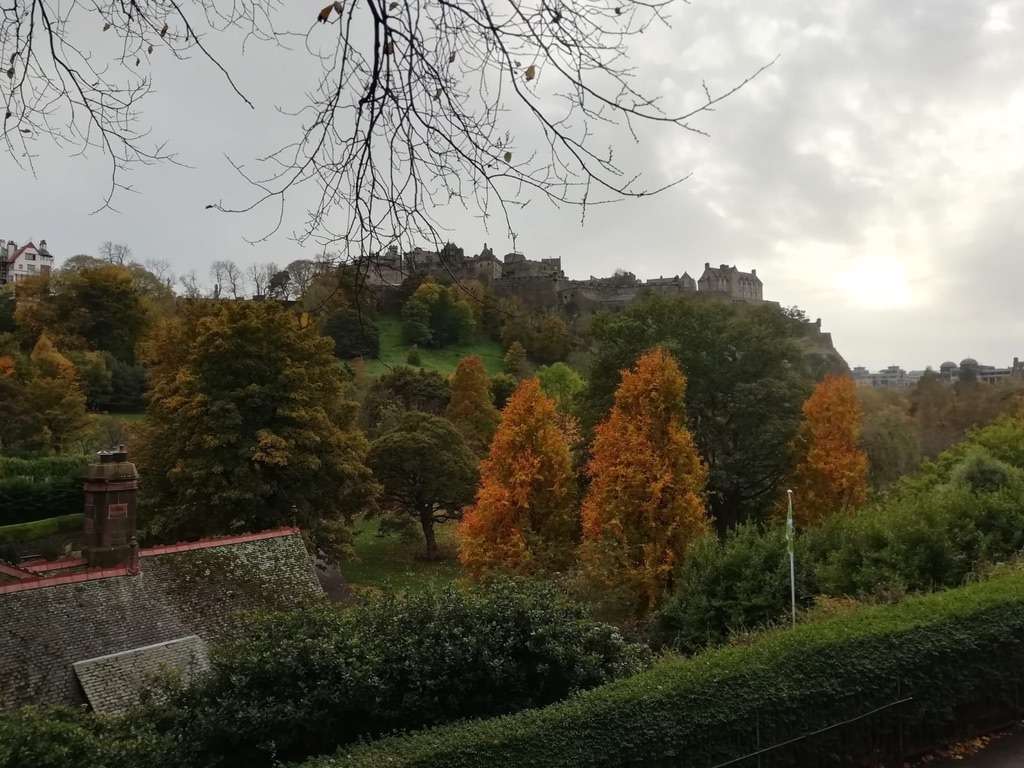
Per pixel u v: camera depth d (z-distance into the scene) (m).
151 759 7.24
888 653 8.29
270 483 24.72
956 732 8.80
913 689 8.31
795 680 7.68
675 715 7.01
